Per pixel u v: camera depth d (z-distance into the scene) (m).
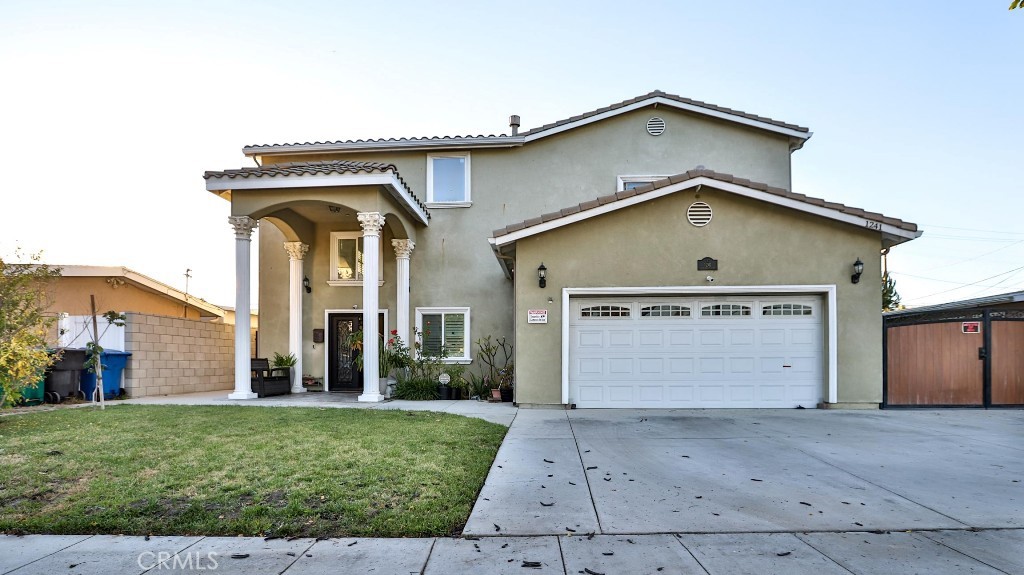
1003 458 5.78
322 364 13.01
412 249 12.71
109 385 10.88
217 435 6.60
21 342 7.94
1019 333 9.60
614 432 7.27
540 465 5.49
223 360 14.51
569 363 9.81
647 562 3.24
